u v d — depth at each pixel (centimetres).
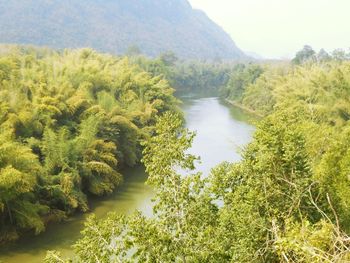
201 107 8400
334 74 4531
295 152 1431
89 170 3111
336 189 1570
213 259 1067
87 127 3303
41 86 3544
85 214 2933
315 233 864
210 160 4228
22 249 2423
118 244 1031
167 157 1144
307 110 3806
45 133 2981
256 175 1446
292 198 1328
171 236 1016
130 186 3550
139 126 4584
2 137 2497
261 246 1217
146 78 5738
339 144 1797
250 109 8169
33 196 2625
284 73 8262
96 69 4741
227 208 1412
